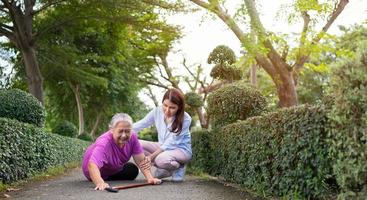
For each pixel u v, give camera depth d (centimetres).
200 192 423
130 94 2222
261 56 1265
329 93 265
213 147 673
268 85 2417
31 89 1273
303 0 1060
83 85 1820
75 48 1538
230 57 1177
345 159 252
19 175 568
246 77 2056
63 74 1631
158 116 542
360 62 228
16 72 1520
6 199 389
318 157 324
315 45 1090
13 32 1260
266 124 440
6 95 729
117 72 1936
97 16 1275
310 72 2439
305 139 344
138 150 482
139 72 2341
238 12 1120
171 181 525
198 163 749
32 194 416
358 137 237
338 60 243
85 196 377
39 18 1382
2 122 501
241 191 455
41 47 1394
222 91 747
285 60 1244
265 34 1146
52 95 2116
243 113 734
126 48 1886
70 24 1336
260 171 466
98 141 463
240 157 529
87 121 2448
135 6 1223
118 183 478
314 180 334
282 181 402
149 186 457
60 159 872
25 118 725
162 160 507
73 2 1251
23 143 585
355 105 235
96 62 1848
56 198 374
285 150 387
